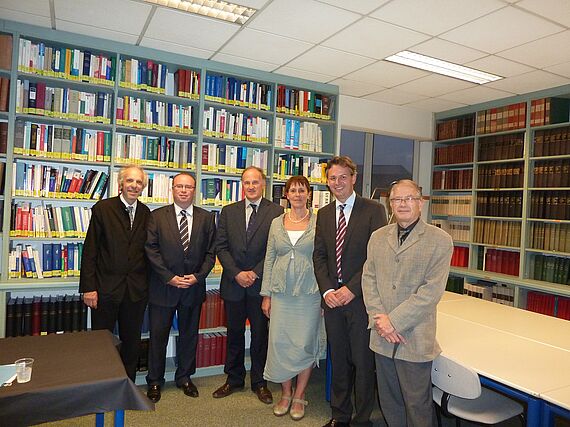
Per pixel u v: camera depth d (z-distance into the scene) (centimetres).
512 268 438
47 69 305
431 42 306
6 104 296
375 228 234
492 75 377
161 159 348
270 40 313
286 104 398
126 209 272
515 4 244
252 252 284
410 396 187
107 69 326
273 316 262
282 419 265
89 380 140
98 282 264
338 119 424
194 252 286
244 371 307
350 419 245
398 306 186
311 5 255
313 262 251
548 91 407
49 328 301
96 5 266
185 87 350
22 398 129
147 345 324
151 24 292
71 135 318
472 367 181
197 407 279
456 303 306
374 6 253
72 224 321
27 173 306
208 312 347
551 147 400
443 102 477
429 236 188
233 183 378
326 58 348
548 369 180
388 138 533
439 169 538
